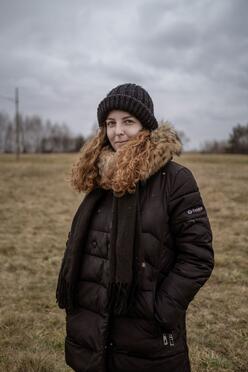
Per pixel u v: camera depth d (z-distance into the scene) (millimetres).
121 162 1733
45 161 39875
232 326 3982
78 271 1890
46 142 103062
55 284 5312
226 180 18859
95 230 1885
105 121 2002
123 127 1898
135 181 1704
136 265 1676
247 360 3312
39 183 19094
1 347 3516
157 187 1787
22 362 3152
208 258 1756
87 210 1911
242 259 6363
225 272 5711
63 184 18859
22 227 9211
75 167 2018
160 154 1739
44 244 7566
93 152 1966
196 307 4484
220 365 3219
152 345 1724
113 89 1959
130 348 1736
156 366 1739
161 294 1739
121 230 1688
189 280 1737
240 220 9766
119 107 1875
